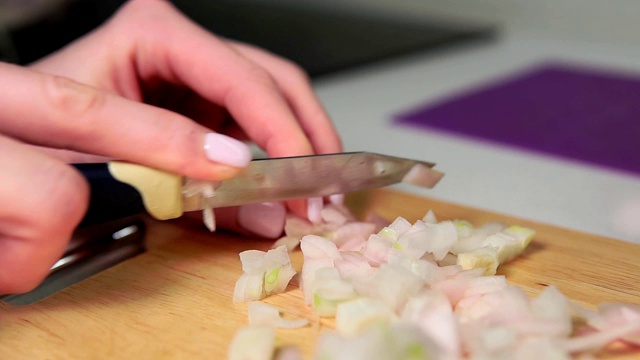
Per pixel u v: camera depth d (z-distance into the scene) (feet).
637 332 0.94
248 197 1.10
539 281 1.10
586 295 1.07
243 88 1.25
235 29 2.67
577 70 2.54
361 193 1.37
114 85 1.36
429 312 0.94
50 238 0.93
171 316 1.01
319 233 1.19
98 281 1.09
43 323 0.99
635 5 2.87
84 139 0.99
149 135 0.98
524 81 2.37
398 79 2.38
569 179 1.54
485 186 1.50
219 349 0.95
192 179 1.03
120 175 1.00
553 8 3.09
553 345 0.91
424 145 1.73
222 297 1.06
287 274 1.07
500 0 3.21
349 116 1.96
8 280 0.97
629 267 1.14
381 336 0.84
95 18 2.42
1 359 0.93
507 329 0.91
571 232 1.24
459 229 1.14
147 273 1.11
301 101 1.34
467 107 2.05
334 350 0.85
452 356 0.89
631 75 2.47
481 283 1.02
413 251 1.06
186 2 3.01
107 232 1.20
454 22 3.17
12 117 0.98
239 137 1.47
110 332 0.98
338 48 2.56
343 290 0.99
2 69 0.99
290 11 3.06
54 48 2.15
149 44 1.33
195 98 1.44
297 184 1.13
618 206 1.42
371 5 3.38
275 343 0.95
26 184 0.91
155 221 1.26
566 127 1.86
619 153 1.66
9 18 2.11
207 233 1.23
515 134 1.80
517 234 1.17
